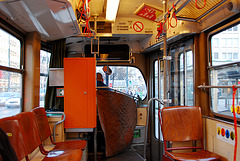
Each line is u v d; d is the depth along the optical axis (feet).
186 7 7.95
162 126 8.20
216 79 7.85
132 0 9.25
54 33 9.75
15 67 8.57
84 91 10.65
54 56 11.58
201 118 8.16
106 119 10.89
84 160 10.61
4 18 7.14
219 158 6.98
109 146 11.00
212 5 7.04
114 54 13.99
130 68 14.57
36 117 7.89
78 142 8.82
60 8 6.45
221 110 7.56
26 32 9.34
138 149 12.80
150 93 14.37
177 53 10.46
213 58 8.03
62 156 6.86
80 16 7.86
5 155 4.40
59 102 11.35
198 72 8.89
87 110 10.63
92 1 9.25
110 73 13.94
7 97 7.66
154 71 14.15
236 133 5.87
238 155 6.34
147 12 10.16
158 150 12.25
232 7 6.16
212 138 7.90
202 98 8.69
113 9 9.00
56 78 11.22
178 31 9.03
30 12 6.72
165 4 7.97
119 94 11.41
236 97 6.64
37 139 7.13
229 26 6.90
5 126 5.32
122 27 11.63
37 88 9.75
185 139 8.00
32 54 9.34
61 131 10.21
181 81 10.14
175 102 10.67
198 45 8.88
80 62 10.70
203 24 8.23
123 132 11.65
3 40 7.38
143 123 12.91
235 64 6.57
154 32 11.59
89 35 11.39
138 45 14.20
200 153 7.54
